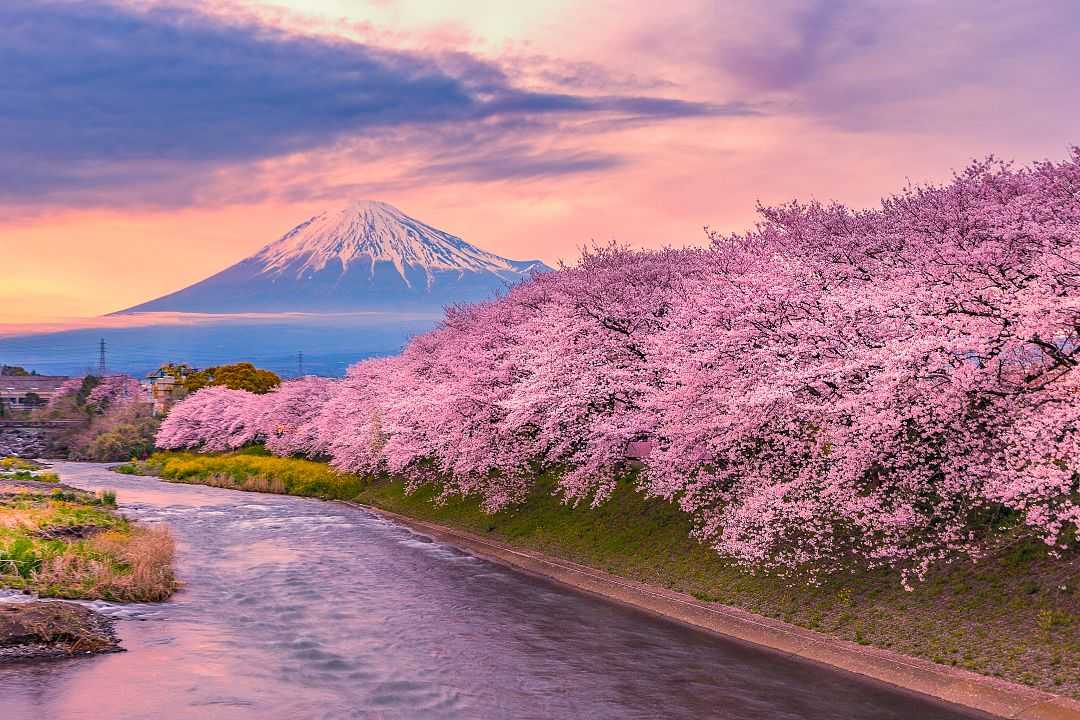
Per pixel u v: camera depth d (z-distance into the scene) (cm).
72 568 2542
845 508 1914
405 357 5688
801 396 2033
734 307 2264
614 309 3077
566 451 3300
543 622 2253
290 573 2931
